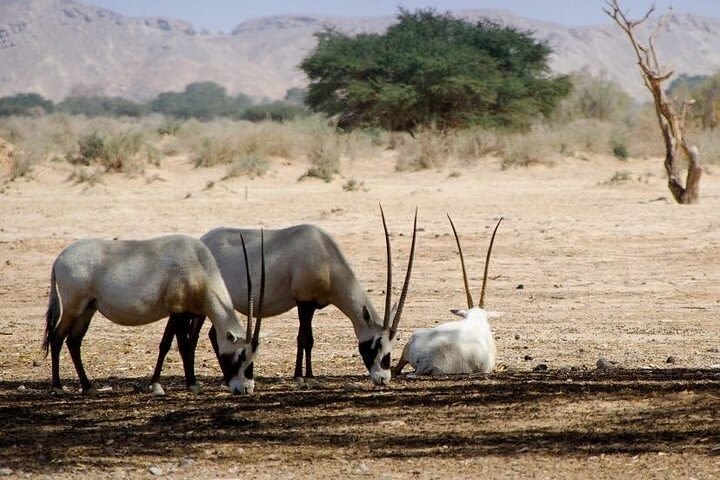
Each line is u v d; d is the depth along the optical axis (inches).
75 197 4313.5
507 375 1574.8
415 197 4382.4
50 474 1049.5
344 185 4719.5
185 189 4638.3
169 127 7421.3
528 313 2335.1
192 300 1470.2
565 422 1227.9
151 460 1104.8
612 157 6102.4
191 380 1510.8
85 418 1326.3
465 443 1151.6
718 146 6092.5
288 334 2082.9
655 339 2021.4
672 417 1228.5
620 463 1055.6
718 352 1868.8
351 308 1542.8
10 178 4788.4
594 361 1774.1
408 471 1049.5
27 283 2753.4
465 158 5772.6
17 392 1526.8
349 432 1216.8
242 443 1175.6
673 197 4323.3
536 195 4441.4
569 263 2992.1
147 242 1487.5
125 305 1464.1
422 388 1467.8
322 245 1562.5
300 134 6368.1
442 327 1621.6
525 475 1024.9
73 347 1509.6
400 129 7864.2
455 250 3189.0
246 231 1611.7
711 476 1003.9
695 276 2785.4
